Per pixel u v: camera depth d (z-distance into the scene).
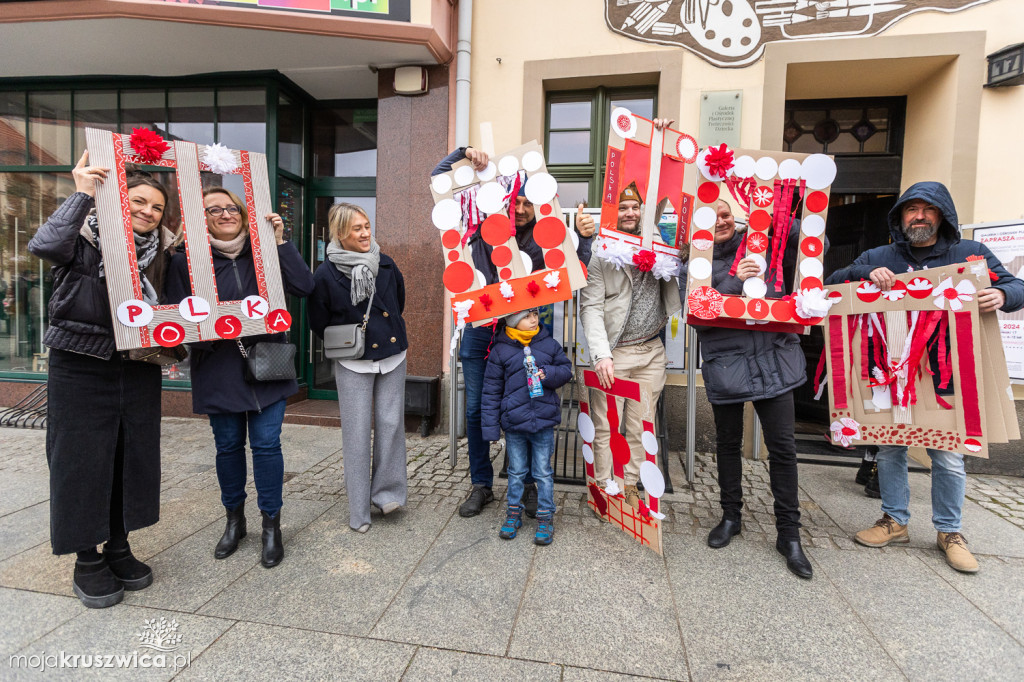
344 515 2.83
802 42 3.77
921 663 1.71
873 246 4.44
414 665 1.68
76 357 1.92
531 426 2.45
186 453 3.84
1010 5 3.53
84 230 1.91
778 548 2.39
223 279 2.22
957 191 3.62
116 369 2.02
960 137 3.61
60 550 1.87
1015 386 3.62
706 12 3.93
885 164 4.25
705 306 2.33
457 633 1.84
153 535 2.57
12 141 5.02
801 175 2.30
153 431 2.16
